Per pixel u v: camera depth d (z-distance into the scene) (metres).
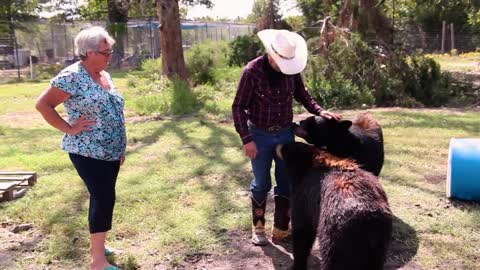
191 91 13.48
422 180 6.42
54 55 33.16
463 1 25.98
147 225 5.06
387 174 6.64
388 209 3.22
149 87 15.65
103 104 3.76
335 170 3.51
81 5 41.84
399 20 34.97
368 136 4.68
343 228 3.07
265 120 4.22
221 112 12.12
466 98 14.37
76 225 5.05
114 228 4.96
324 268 3.17
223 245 4.62
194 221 5.12
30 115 12.75
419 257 4.34
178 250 4.51
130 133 9.70
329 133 4.31
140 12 33.09
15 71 27.97
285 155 3.86
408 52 14.96
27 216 5.37
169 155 7.89
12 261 4.36
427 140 8.62
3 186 5.90
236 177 6.65
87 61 3.73
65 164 7.54
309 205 3.53
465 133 9.19
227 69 18.64
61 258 4.41
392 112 11.94
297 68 3.98
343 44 13.86
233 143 8.66
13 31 30.33
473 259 4.31
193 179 6.60
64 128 3.69
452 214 5.27
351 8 15.37
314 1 23.94
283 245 4.62
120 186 6.29
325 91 13.15
